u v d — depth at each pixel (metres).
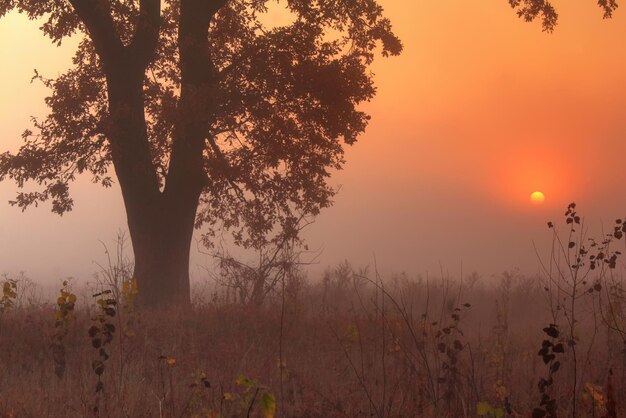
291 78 20.70
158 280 21.23
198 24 21.72
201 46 21.23
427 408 9.12
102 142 22.19
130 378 10.35
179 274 21.61
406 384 9.96
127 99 21.14
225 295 21.77
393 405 9.36
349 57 21.83
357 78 20.92
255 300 19.45
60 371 10.62
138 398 9.28
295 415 9.07
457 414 8.88
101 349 8.98
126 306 11.79
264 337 13.89
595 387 8.12
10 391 9.75
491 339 13.44
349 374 11.17
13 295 13.41
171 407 8.77
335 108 21.09
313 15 22.34
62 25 22.19
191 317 14.94
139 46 21.38
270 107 21.30
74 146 21.89
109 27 20.95
